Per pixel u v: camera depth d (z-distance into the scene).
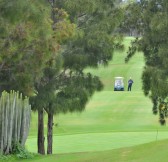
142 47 76.56
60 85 74.94
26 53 59.59
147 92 76.69
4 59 57.94
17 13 47.53
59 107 73.00
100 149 90.00
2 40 54.59
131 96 158.75
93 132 117.56
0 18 48.38
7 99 54.84
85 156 51.31
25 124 57.22
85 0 71.69
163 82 71.38
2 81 64.50
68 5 71.38
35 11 49.88
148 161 40.44
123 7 77.38
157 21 71.06
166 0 72.31
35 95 71.69
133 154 45.28
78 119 134.50
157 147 46.03
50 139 79.19
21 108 56.81
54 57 64.31
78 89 74.12
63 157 54.06
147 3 75.25
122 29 78.62
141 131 118.50
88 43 73.00
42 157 56.53
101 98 156.88
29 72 62.50
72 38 69.62
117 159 44.12
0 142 54.50
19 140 56.97
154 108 81.44
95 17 76.25
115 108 144.25
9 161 53.44
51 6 70.88
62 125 128.25
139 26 77.00
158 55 71.62
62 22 62.06
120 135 110.81
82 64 75.50
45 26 54.59
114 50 78.94
